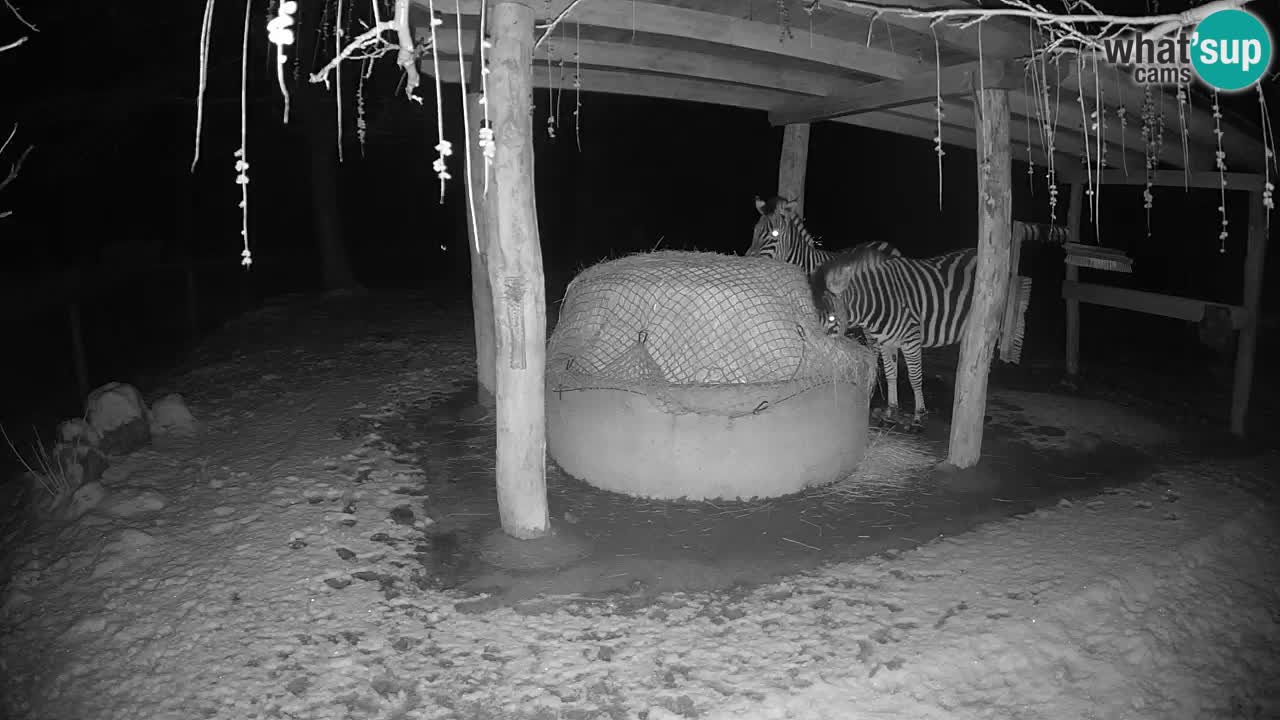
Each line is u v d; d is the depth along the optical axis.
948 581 4.50
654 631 4.04
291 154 18.17
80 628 4.04
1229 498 5.65
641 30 5.18
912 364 7.29
